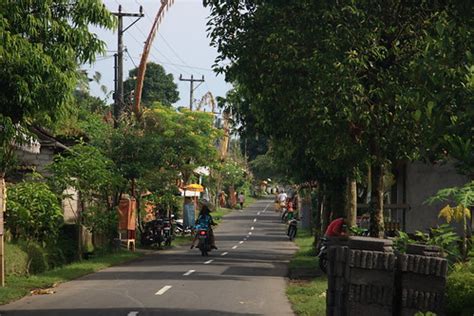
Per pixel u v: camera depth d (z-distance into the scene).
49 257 28.61
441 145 10.59
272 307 18.70
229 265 32.09
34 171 33.22
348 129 21.16
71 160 32.91
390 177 30.22
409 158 20.89
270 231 71.81
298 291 21.75
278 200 114.00
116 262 32.41
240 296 20.83
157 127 53.31
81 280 24.86
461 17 12.15
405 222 33.19
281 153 36.09
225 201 120.62
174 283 23.92
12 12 16.36
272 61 21.20
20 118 17.75
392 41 20.52
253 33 21.72
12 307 18.25
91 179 33.00
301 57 20.58
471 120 9.93
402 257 11.94
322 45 20.45
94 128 44.97
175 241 52.44
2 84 16.62
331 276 13.21
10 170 31.19
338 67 19.53
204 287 22.91
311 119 21.39
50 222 28.25
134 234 40.72
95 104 63.19
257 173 158.38
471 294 11.97
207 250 38.34
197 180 79.19
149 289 22.19
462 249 16.62
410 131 20.06
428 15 20.05
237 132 35.78
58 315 16.94
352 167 24.98
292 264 33.06
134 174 40.84
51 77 16.97
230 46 22.14
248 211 116.19
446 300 12.03
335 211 39.16
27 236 27.98
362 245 12.23
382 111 20.22
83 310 17.72
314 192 64.12
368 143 21.41
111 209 38.06
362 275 12.11
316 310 17.33
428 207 32.66
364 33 19.88
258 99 24.34
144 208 47.97
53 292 21.39
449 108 10.23
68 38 17.62
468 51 10.29
